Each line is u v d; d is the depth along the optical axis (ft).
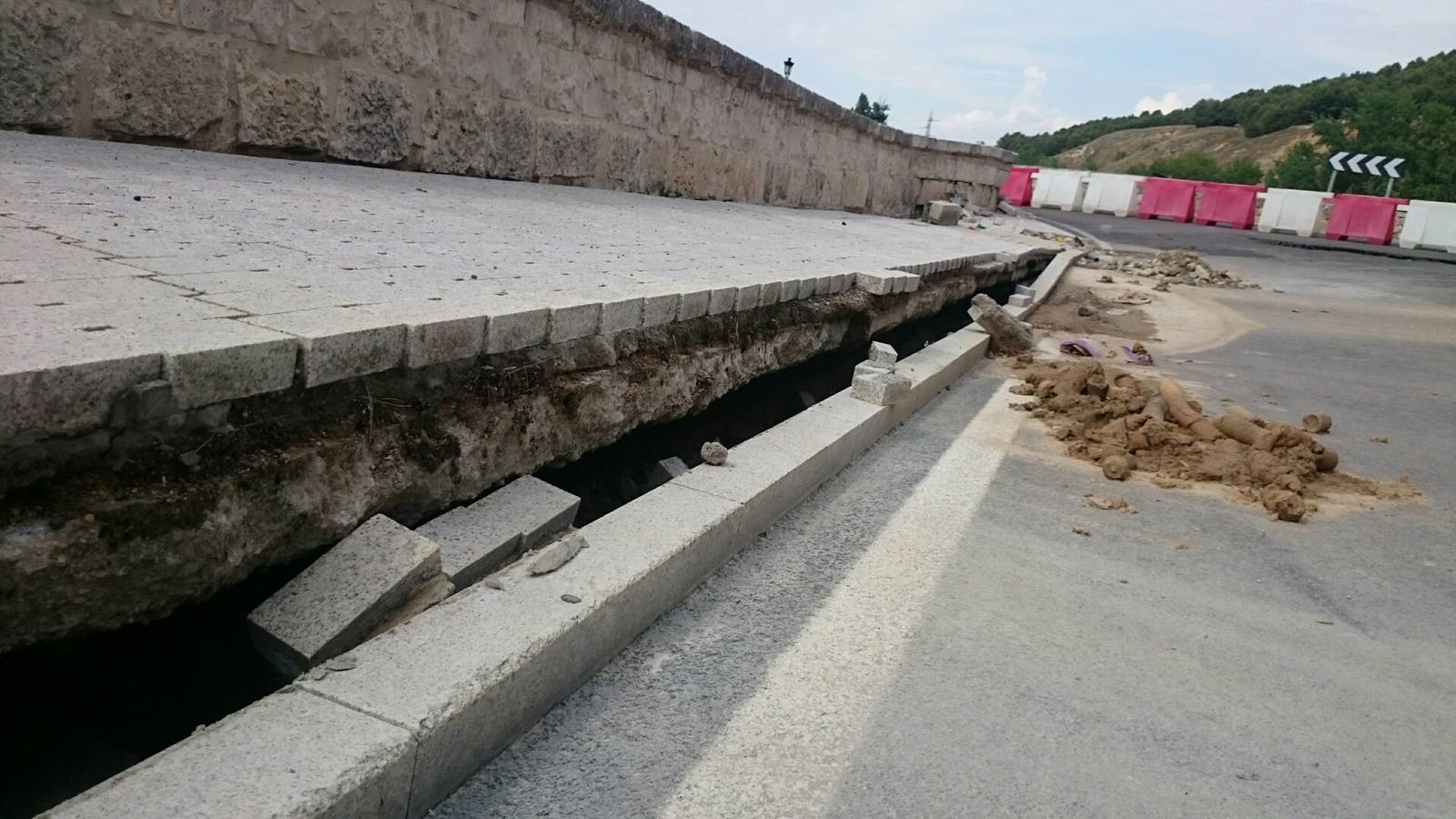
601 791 7.12
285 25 18.71
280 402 8.04
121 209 12.28
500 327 10.25
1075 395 20.74
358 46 20.35
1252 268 57.72
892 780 7.59
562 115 27.50
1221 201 102.32
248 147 18.72
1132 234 80.33
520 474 10.98
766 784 7.38
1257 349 32.37
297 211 14.78
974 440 18.24
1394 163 122.62
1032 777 7.80
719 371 15.51
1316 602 12.17
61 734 7.73
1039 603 11.27
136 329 7.48
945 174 66.18
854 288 21.75
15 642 6.46
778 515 12.92
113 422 6.73
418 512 9.55
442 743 6.55
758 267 19.72
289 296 9.53
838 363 22.17
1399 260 69.31
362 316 9.09
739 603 10.38
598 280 14.14
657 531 10.26
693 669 8.94
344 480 8.50
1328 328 37.76
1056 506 15.01
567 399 11.62
